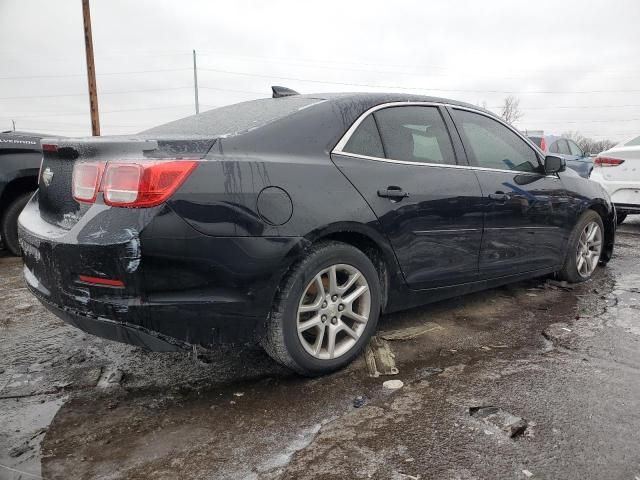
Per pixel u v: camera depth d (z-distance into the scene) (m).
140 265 2.00
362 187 2.59
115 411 2.26
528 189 3.55
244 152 2.29
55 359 2.81
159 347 2.17
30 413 2.24
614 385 2.42
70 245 2.09
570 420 2.11
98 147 2.20
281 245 2.26
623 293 3.98
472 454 1.89
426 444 1.96
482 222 3.19
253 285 2.22
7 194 5.09
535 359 2.74
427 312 3.55
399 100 3.03
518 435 2.01
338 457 1.89
